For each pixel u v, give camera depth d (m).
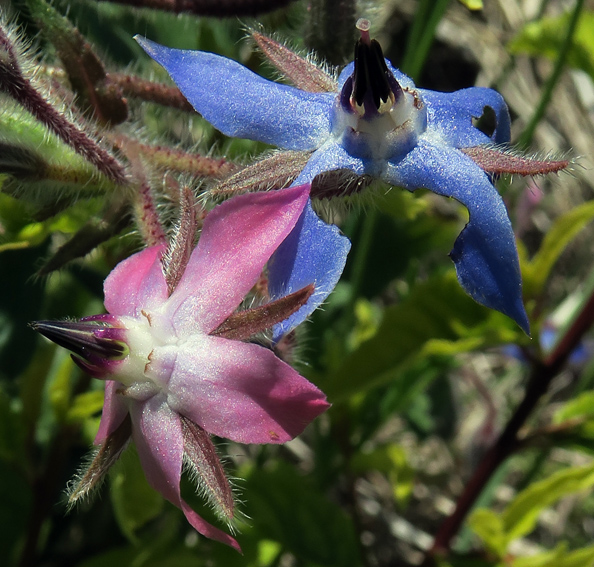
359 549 0.11
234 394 0.06
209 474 0.06
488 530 0.10
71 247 0.08
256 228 0.06
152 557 0.10
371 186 0.07
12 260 0.10
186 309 0.06
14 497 0.11
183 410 0.06
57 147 0.08
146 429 0.06
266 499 0.10
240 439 0.06
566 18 0.11
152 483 0.06
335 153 0.07
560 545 0.10
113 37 0.11
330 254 0.06
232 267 0.06
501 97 0.07
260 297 0.07
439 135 0.07
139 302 0.06
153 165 0.08
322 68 0.08
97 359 0.06
